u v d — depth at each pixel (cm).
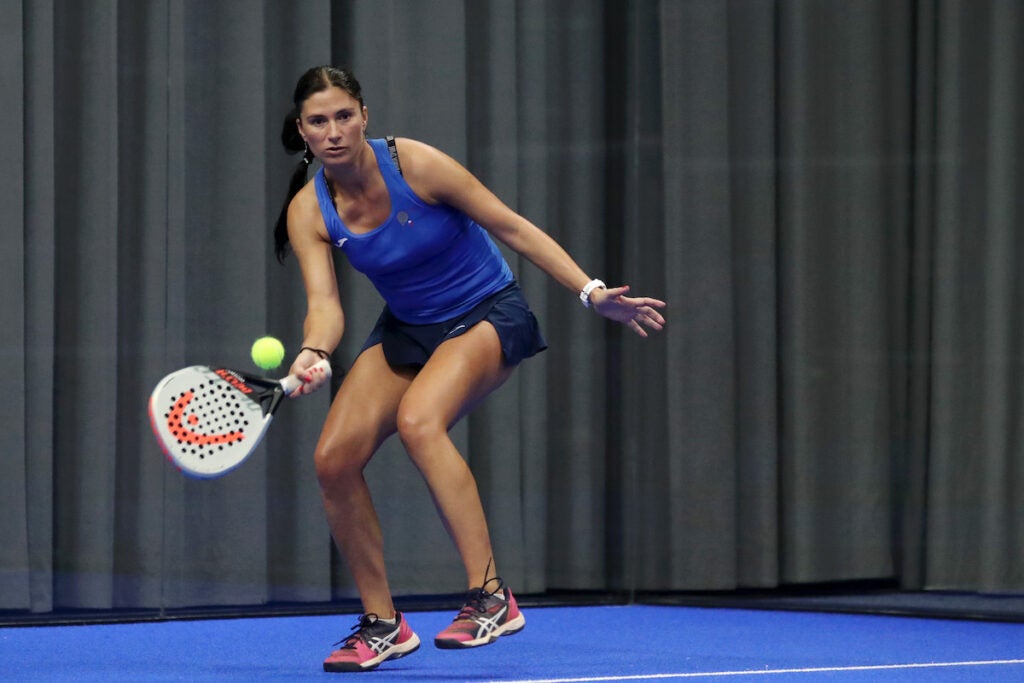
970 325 1382
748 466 1448
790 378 1437
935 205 1393
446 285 964
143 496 1348
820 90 1427
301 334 1403
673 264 1464
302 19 1394
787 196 1435
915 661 1057
